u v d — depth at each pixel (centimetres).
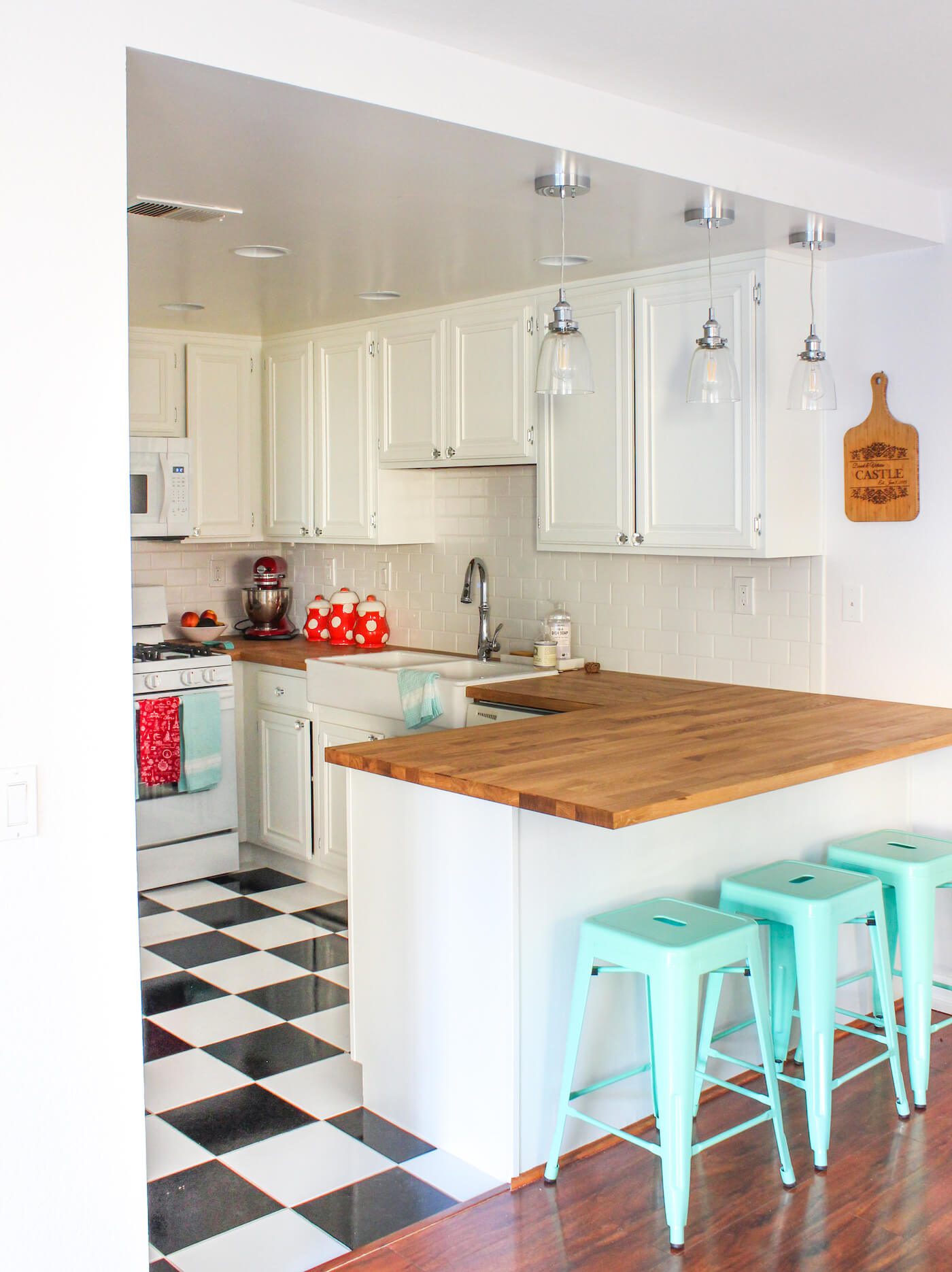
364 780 304
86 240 197
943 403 362
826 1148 275
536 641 476
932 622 369
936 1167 277
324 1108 311
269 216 324
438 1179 277
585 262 384
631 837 291
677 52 248
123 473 202
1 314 190
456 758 294
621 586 453
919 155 322
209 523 549
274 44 221
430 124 247
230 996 383
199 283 419
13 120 190
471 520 508
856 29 237
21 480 193
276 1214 263
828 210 325
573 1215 258
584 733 327
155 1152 290
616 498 413
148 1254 212
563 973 279
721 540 384
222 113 239
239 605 591
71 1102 203
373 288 429
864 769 356
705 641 428
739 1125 270
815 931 274
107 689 203
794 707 366
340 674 471
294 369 538
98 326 199
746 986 325
